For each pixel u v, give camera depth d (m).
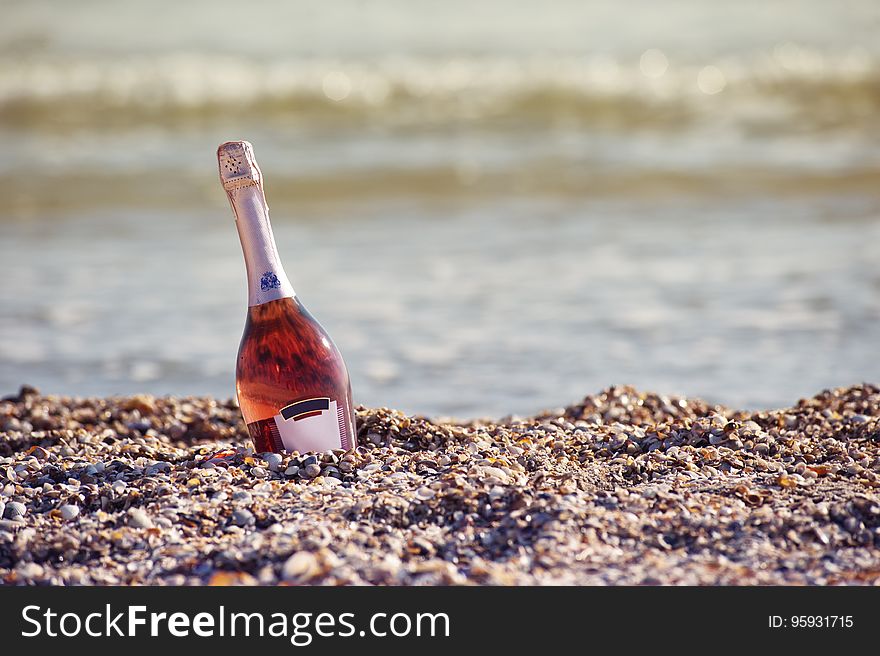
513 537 2.69
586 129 15.76
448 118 16.31
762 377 5.64
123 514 2.82
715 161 13.40
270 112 16.78
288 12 23.31
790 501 2.88
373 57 20.08
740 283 7.83
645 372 5.83
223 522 2.80
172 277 8.53
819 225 10.02
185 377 5.96
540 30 22.30
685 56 20.17
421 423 3.71
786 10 23.73
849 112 16.38
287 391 3.27
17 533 2.73
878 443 3.58
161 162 13.80
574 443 3.60
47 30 22.02
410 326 6.99
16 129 15.88
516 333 6.75
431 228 10.52
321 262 9.05
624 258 8.88
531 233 10.12
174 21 22.73
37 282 8.36
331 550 2.60
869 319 6.70
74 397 5.12
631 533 2.71
